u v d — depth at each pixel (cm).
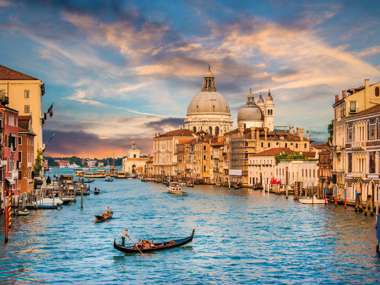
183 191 17738
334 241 7100
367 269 5659
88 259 6181
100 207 12038
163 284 5225
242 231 8156
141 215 10494
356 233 7606
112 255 6388
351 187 10850
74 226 8612
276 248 6762
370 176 9962
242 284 5209
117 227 8650
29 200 10938
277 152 18788
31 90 13338
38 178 13338
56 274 5550
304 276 5444
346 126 11169
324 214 9844
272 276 5466
